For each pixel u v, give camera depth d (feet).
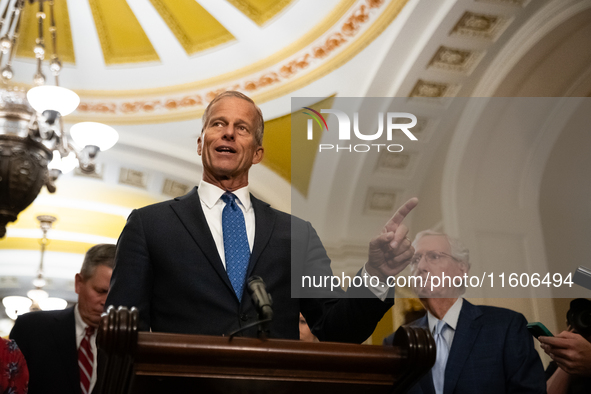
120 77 22.24
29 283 34.35
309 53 19.99
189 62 21.58
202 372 3.92
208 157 6.07
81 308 9.22
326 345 4.17
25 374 6.99
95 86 22.47
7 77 15.70
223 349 3.91
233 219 5.83
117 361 3.81
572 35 17.26
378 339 16.99
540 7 16.75
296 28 19.63
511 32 17.56
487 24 17.30
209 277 5.28
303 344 4.11
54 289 34.99
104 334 3.65
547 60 18.01
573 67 18.34
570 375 8.89
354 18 18.44
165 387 3.99
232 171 6.02
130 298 5.07
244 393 4.19
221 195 6.03
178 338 3.86
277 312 5.34
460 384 7.75
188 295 5.18
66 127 22.88
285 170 21.80
